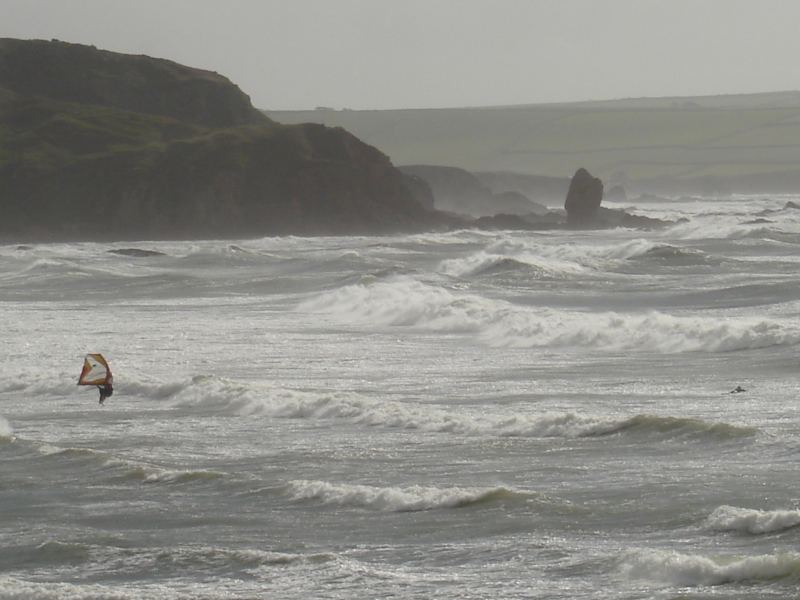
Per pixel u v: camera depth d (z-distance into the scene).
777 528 43.38
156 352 111.94
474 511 49.66
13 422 78.75
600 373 90.75
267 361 104.56
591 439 63.38
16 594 41.44
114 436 72.19
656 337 106.19
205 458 64.62
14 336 126.19
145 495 56.34
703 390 80.31
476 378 90.62
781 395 75.94
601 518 47.44
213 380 85.50
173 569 44.12
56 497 57.12
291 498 54.00
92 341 121.00
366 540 46.97
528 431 66.12
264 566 43.69
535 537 45.53
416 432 68.56
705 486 51.28
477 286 175.75
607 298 158.38
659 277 182.75
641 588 38.31
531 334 114.56
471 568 42.22
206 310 154.62
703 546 42.62
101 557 46.22
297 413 76.44
